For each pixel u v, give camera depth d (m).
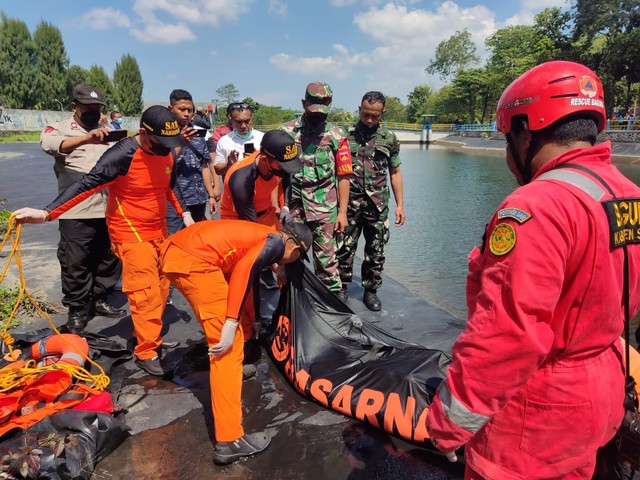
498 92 56.56
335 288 4.48
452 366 1.37
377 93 4.48
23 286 3.01
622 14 33.25
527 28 54.56
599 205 1.27
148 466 2.52
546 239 1.21
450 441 1.39
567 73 1.36
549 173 1.36
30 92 50.62
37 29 51.06
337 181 4.39
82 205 3.76
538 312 1.21
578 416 1.33
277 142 3.22
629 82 35.62
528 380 1.36
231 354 2.55
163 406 3.05
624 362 1.49
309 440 2.72
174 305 4.76
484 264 1.41
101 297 4.41
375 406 2.77
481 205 11.39
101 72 59.47
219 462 2.52
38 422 2.46
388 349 3.29
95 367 3.32
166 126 2.89
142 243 3.23
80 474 2.33
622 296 1.36
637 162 23.00
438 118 67.12
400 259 6.90
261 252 2.56
